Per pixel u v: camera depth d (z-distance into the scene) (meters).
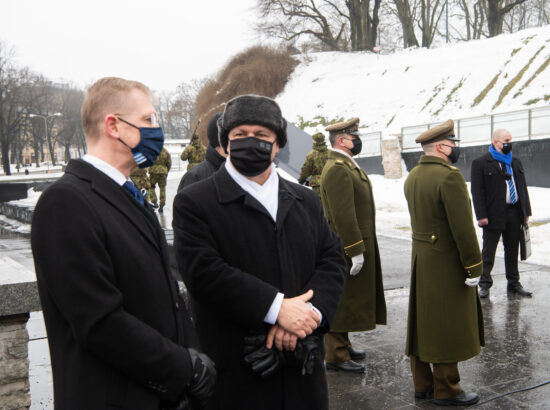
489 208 6.13
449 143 3.63
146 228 1.74
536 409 3.33
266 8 40.38
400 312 5.62
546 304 5.76
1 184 21.50
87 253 1.50
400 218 12.76
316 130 31.56
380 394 3.62
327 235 2.33
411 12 43.12
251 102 2.07
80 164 1.67
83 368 1.53
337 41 43.72
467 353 3.42
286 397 2.02
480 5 43.31
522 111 17.98
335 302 2.13
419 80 29.97
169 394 1.57
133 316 1.57
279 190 2.21
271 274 2.07
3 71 46.59
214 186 2.14
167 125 71.94
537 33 26.70
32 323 5.24
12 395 2.67
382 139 21.16
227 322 2.07
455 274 3.46
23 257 8.66
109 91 1.76
